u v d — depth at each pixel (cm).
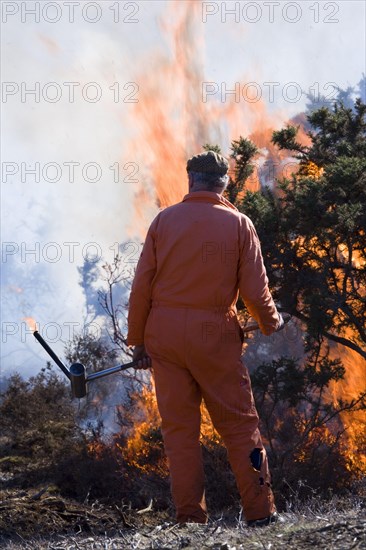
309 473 1850
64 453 2223
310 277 2123
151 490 1934
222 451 1898
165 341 805
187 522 802
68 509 1410
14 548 891
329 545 641
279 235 2166
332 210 2120
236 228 815
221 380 810
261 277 817
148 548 703
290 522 761
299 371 2122
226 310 816
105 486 1988
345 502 1074
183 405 812
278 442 2108
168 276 811
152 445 2119
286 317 891
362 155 2381
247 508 816
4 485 2008
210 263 805
